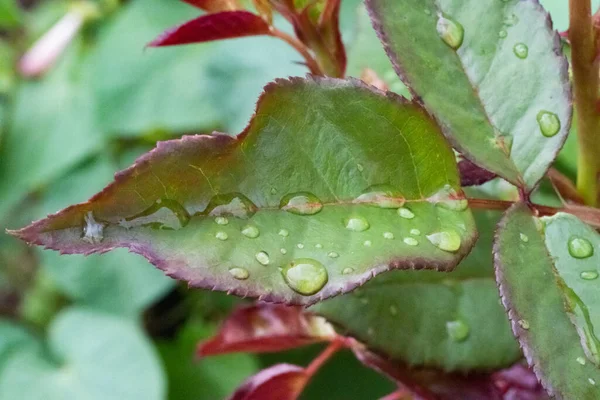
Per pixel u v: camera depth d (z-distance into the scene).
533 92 0.24
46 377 0.64
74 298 0.72
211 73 0.60
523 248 0.23
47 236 0.22
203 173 0.22
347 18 0.53
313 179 0.23
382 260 0.22
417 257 0.23
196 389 0.62
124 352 0.64
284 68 0.53
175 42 0.25
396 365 0.26
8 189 0.78
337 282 0.22
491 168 0.23
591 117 0.24
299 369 0.27
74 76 0.82
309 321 0.27
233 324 0.28
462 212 0.23
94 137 0.76
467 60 0.24
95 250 0.22
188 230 0.22
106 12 0.81
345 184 0.23
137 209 0.22
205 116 0.69
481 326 0.26
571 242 0.23
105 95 0.74
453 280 0.26
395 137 0.23
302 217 0.23
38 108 0.81
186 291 0.68
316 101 0.23
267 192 0.23
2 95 0.86
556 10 0.32
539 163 0.23
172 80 0.72
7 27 0.88
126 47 0.75
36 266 0.84
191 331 0.65
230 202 0.23
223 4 0.26
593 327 0.22
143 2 0.78
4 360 0.67
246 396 0.26
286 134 0.23
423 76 0.24
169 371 0.63
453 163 0.23
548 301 0.23
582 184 0.25
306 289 0.22
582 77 0.24
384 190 0.23
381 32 0.24
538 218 0.23
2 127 0.81
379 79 0.29
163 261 0.22
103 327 0.66
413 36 0.24
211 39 0.25
